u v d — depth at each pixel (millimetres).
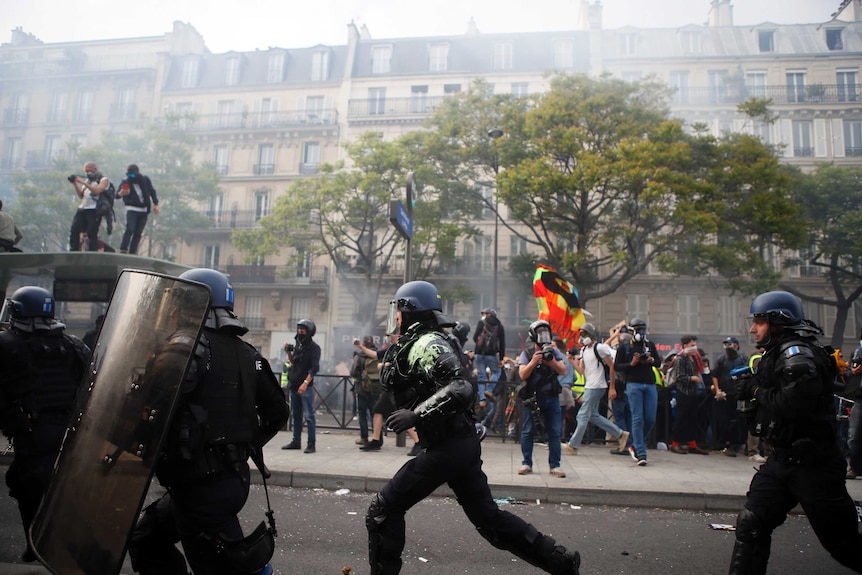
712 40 36531
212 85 40562
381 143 27250
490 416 10820
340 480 6684
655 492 6117
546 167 21453
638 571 4098
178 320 2535
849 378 7656
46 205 29281
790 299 3289
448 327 3283
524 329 32281
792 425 3107
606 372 8961
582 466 7688
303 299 35844
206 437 2502
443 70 38188
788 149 34250
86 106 41438
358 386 9133
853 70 34562
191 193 32344
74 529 2404
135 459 2396
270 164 38281
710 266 23219
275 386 2930
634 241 24719
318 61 40250
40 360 3660
